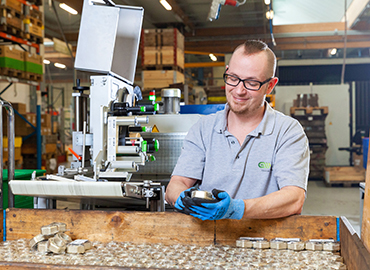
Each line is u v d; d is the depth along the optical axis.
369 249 0.88
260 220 1.16
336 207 5.21
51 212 1.23
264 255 1.05
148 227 1.19
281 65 9.99
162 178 2.22
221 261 0.99
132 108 1.59
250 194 1.37
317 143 8.24
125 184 1.18
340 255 1.08
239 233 1.16
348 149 7.46
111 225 1.21
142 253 1.08
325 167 7.52
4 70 4.53
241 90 1.27
